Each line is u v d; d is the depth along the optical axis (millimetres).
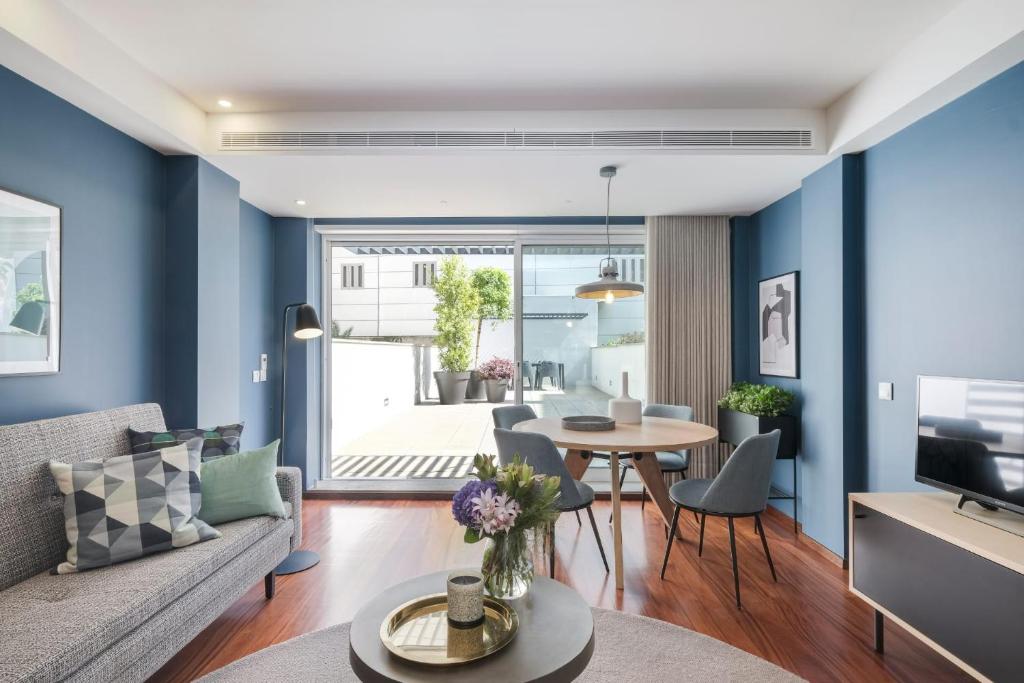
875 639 2184
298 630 2340
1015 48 1975
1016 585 1597
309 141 3062
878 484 2896
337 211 4340
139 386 2873
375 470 5195
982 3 2021
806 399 3510
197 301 3062
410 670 1285
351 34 2338
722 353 4520
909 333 2664
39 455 2023
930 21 2238
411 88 2818
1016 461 1844
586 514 3979
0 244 2104
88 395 2535
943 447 2162
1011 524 1902
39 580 1848
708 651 2172
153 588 1779
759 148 3045
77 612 1608
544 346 4730
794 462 3650
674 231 4535
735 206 4242
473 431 6766
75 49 2174
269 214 4445
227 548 2172
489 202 4086
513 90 2846
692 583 2811
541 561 1708
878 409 2895
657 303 4523
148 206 2953
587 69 2633
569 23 2260
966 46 2100
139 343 2877
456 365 7430
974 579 1737
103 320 2633
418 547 3324
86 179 2529
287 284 4523
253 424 4168
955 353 2383
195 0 2084
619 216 4598
